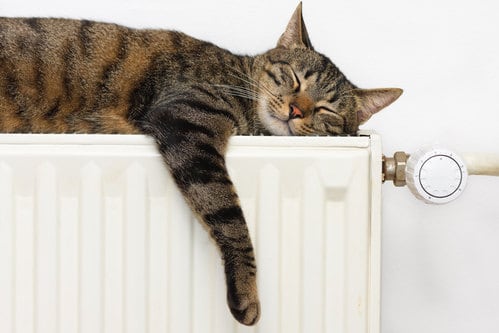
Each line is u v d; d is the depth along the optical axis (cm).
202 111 118
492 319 145
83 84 126
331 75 138
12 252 106
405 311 146
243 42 146
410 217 145
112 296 108
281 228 108
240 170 107
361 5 144
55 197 106
